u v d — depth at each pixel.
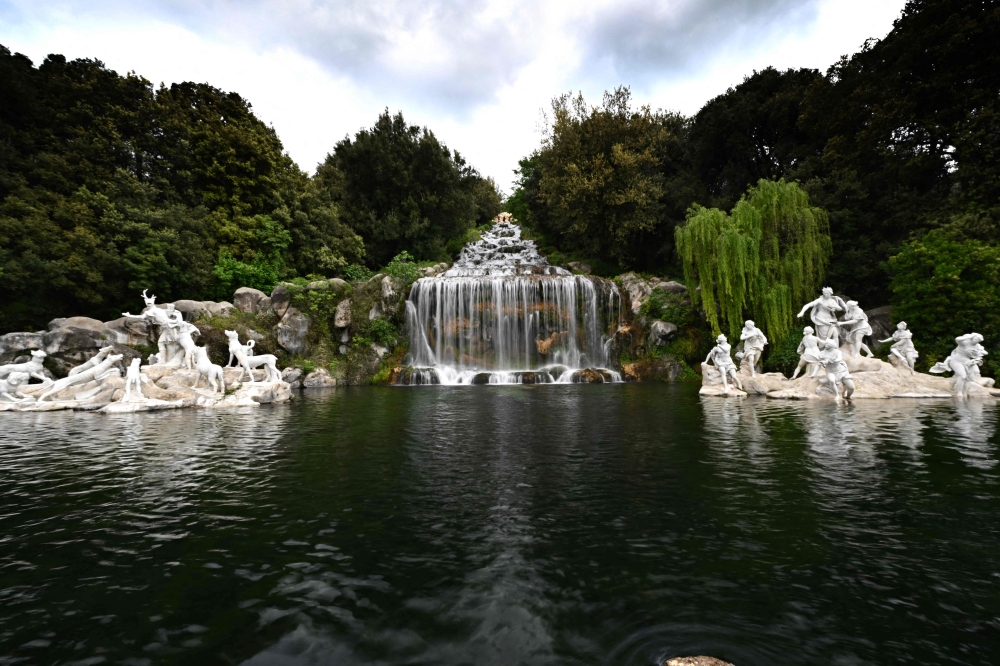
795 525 4.47
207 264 28.06
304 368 24.50
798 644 2.68
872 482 5.81
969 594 3.22
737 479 6.03
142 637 2.79
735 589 3.31
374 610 3.07
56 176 24.94
